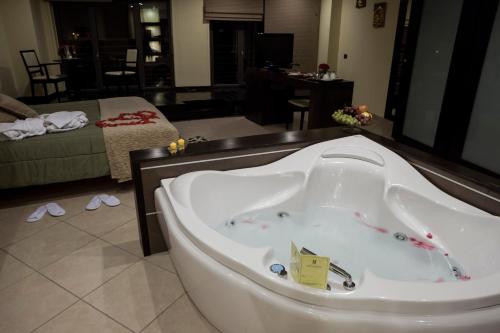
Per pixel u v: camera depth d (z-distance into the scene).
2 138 2.77
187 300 1.87
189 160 2.22
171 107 5.90
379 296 1.24
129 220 2.66
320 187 2.51
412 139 4.50
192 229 1.62
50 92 6.83
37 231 2.50
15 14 6.01
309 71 7.17
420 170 2.30
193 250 1.55
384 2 5.42
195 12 7.43
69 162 2.91
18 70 6.27
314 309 1.26
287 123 5.19
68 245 2.35
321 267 1.26
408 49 4.33
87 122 3.20
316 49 7.02
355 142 2.59
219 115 6.04
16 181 2.81
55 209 2.75
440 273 1.91
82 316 1.76
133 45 7.58
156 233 2.23
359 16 6.03
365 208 2.43
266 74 5.05
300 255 1.28
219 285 1.45
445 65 3.89
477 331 1.23
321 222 2.39
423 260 2.00
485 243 1.82
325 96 4.18
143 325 1.71
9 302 1.84
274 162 2.50
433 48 4.02
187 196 1.89
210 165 2.30
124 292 1.92
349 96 4.32
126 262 2.18
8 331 1.67
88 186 3.22
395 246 2.13
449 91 3.80
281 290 1.31
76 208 2.83
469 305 1.24
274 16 7.41
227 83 8.31
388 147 2.53
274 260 1.47
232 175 2.27
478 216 1.86
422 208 2.11
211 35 7.76
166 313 1.79
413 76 4.36
